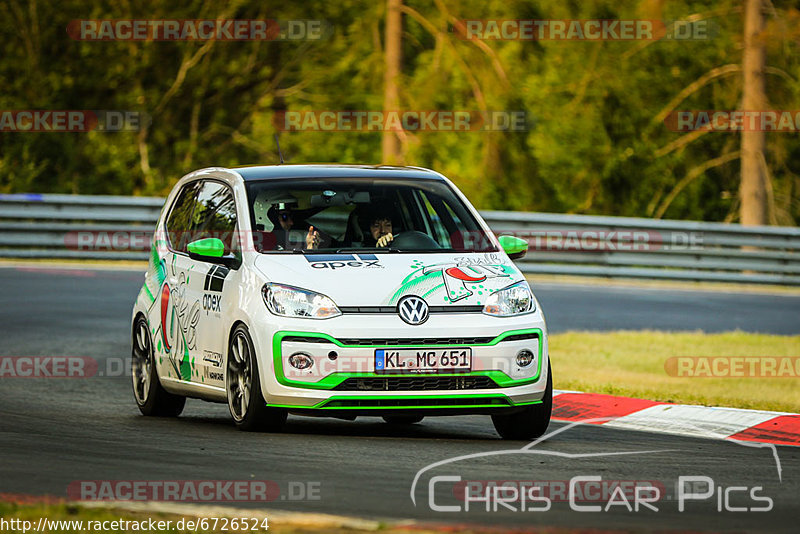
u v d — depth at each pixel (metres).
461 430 31.92
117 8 116.19
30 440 27.91
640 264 80.75
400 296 28.41
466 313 28.55
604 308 66.81
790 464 26.67
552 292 72.94
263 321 28.34
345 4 118.00
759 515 20.91
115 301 60.94
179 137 122.50
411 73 114.00
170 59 120.50
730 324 63.12
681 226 80.94
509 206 106.81
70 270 72.69
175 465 24.53
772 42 92.56
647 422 33.34
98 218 78.75
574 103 104.38
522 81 102.94
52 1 116.00
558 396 37.00
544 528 19.08
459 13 99.06
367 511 20.39
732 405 36.62
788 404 39.03
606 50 105.56
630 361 49.28
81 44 117.06
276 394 28.12
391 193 32.25
